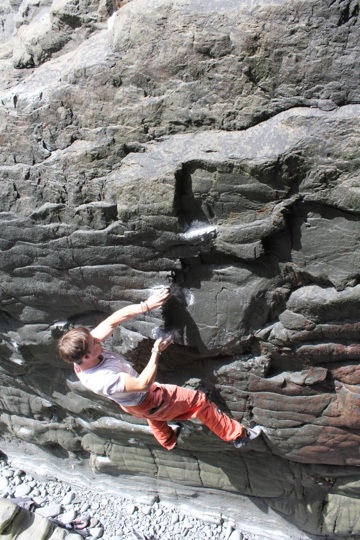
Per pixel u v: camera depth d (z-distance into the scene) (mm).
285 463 5125
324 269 3686
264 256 3818
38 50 4426
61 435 6238
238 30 3277
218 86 3463
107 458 6086
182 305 4227
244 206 3637
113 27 3715
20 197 4250
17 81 4445
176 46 3459
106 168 3910
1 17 6129
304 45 3201
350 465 4781
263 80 3361
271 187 3500
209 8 3338
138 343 4441
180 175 3648
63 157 4004
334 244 3580
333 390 4246
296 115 3344
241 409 4691
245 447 4992
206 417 4453
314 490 5203
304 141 3322
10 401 6246
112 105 3777
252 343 4250
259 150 3412
